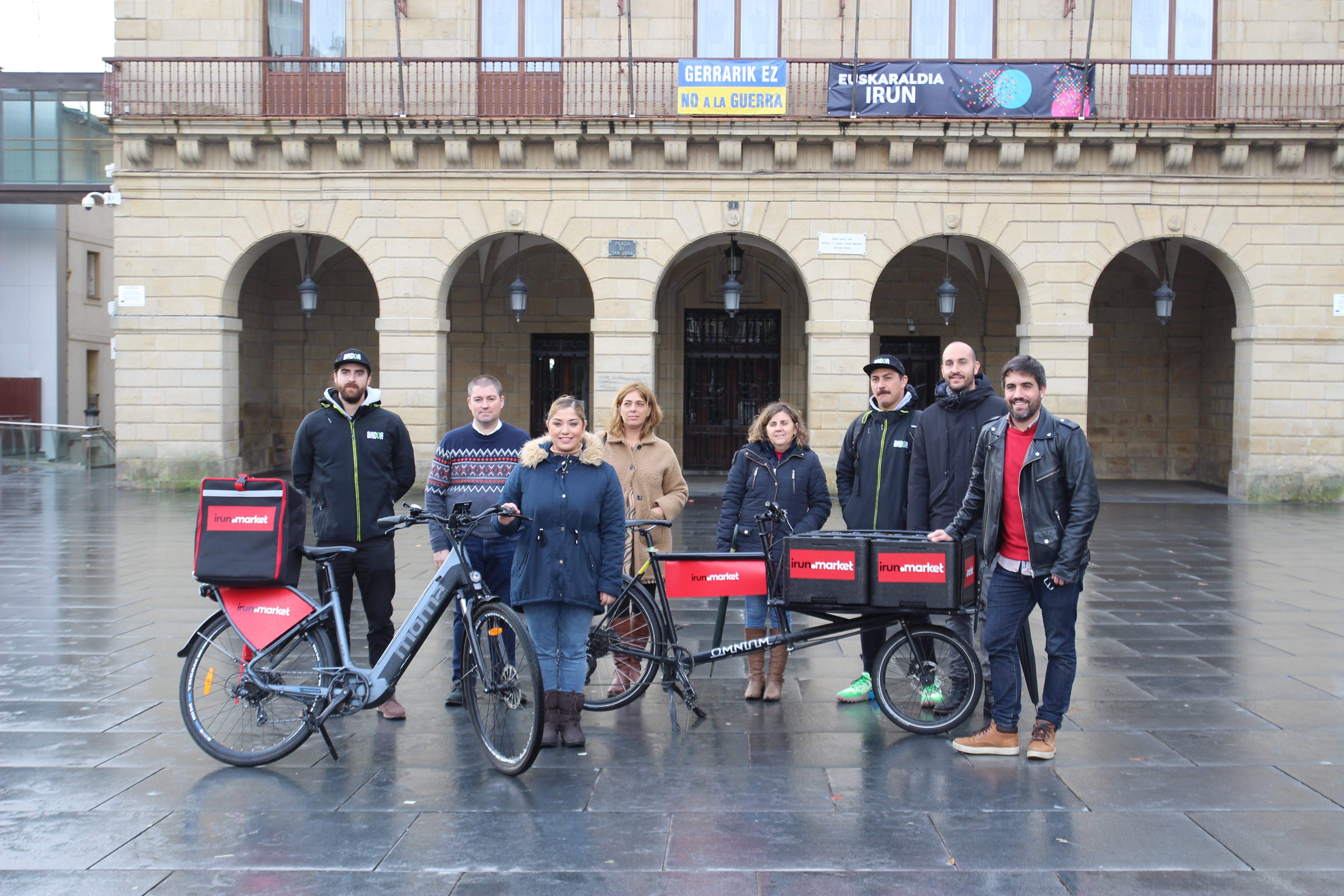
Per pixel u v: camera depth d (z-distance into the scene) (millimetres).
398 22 16891
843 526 14930
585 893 3777
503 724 5066
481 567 6148
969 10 17781
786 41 17703
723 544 6570
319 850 4133
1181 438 22156
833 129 17125
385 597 6117
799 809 4562
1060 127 17016
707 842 4219
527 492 5348
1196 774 5000
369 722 5812
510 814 4500
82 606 8789
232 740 5250
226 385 18062
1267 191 17359
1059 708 5199
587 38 17781
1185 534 13938
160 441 17969
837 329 17625
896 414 6367
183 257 17844
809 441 8656
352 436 5984
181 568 10680
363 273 22625
